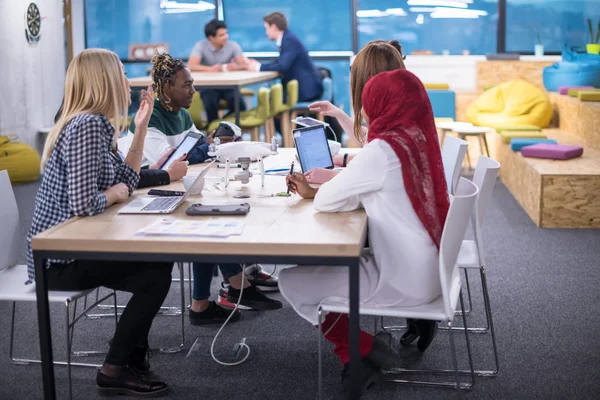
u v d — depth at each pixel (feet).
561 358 10.97
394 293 8.77
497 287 14.29
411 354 11.17
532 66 29.53
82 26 32.99
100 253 8.02
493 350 11.14
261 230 8.23
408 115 8.85
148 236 8.05
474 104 28.19
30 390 10.07
